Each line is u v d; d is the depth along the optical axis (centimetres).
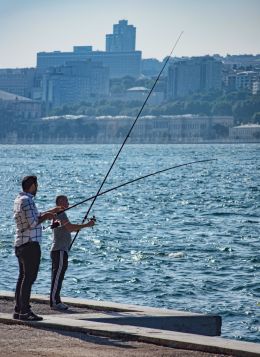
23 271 2375
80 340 2123
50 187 15825
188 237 7406
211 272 5334
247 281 4966
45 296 2728
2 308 2558
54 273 2569
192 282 4934
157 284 4856
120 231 7875
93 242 6938
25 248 2345
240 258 5991
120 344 2089
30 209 2347
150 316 2416
